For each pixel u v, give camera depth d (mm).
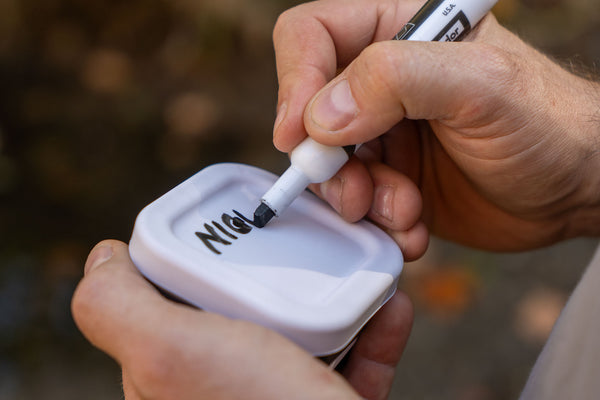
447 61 332
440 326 610
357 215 352
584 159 378
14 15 685
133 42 704
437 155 409
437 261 644
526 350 598
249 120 675
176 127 663
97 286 311
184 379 299
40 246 597
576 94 376
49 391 540
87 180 626
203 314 302
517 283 641
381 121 335
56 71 682
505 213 415
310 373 294
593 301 329
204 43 693
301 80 362
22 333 561
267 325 303
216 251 323
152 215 322
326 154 338
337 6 386
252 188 355
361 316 316
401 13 391
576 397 324
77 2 702
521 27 710
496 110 346
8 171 614
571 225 416
